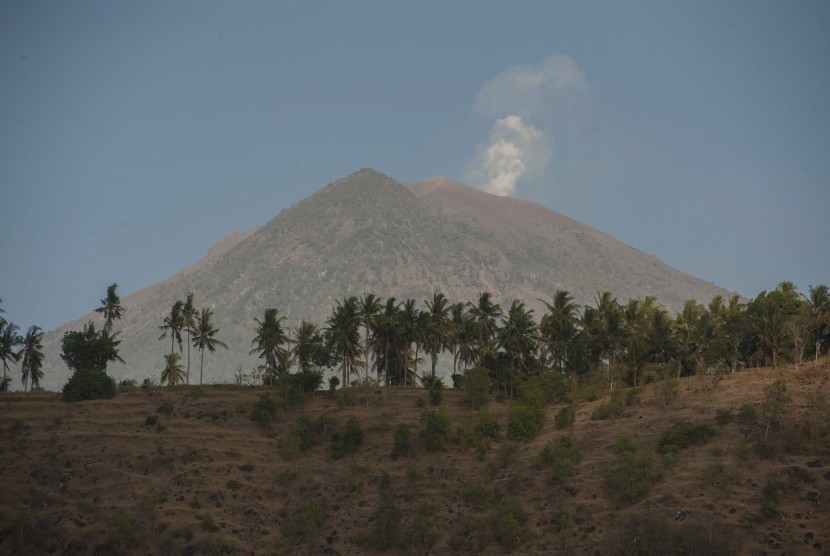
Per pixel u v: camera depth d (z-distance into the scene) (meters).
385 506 123.19
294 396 157.50
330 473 135.88
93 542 117.31
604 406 146.12
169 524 120.88
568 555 110.00
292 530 122.81
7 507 120.12
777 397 127.31
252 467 136.12
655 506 114.88
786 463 117.50
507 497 125.31
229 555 116.88
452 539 118.12
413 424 147.75
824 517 107.56
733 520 109.38
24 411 147.00
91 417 145.88
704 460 122.31
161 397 157.50
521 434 142.25
